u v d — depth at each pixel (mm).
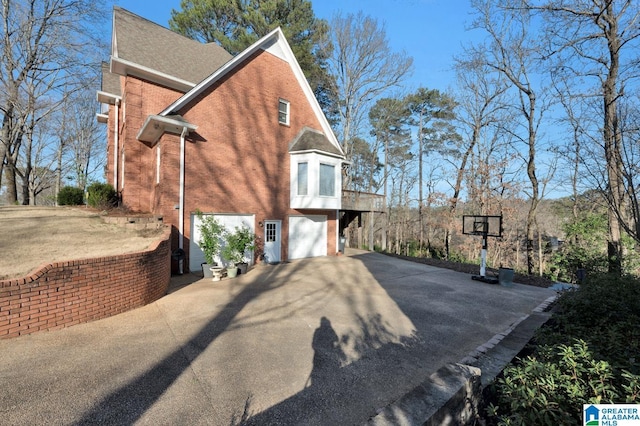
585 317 4992
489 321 6172
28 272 5312
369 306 7016
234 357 4359
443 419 2693
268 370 4016
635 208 3262
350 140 25094
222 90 11414
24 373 3730
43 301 4918
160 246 7363
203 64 14469
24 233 7875
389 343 4988
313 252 15039
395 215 32688
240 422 3002
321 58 22969
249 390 3547
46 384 3523
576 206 17562
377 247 28422
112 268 5855
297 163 13727
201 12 18828
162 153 10023
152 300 6930
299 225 14344
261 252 12609
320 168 13656
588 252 13727
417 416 2502
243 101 12070
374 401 3408
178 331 5230
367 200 18141
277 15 19547
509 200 19797
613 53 9812
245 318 6008
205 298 7312
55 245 7066
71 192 16469
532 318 6152
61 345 4523
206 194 10945
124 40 12289
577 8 10602
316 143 13625
